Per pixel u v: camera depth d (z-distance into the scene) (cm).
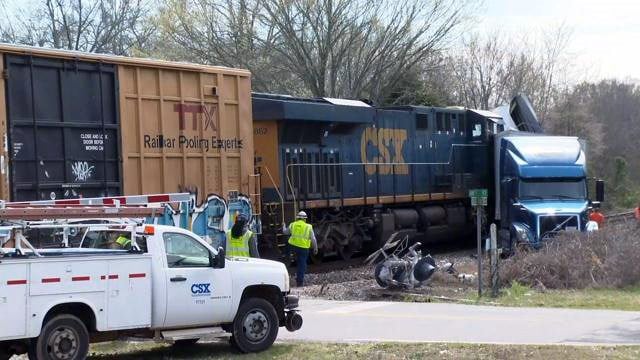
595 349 1010
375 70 3541
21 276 855
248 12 3416
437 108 2766
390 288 1652
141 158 1476
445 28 3597
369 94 3562
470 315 1357
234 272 1047
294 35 3403
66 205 956
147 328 963
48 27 4362
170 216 1522
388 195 2475
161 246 982
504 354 986
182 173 1563
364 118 2314
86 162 1386
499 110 3256
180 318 989
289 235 1886
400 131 2561
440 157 2753
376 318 1336
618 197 5700
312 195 2141
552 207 2444
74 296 894
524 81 5394
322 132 2184
